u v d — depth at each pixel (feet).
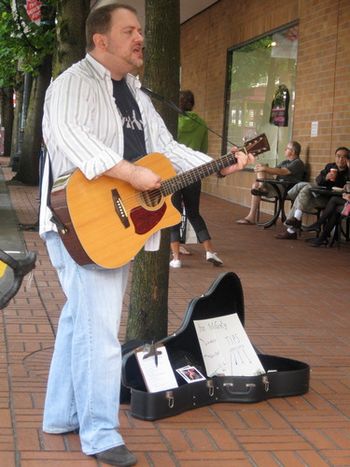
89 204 12.31
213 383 15.30
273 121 51.44
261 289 27.35
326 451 13.51
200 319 15.72
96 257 12.24
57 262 12.98
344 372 18.07
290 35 48.75
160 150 13.83
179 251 31.45
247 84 56.49
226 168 13.43
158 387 14.65
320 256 35.17
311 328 22.17
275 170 42.88
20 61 60.44
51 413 13.56
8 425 14.01
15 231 39.09
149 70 17.37
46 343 19.16
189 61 71.61
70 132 12.09
